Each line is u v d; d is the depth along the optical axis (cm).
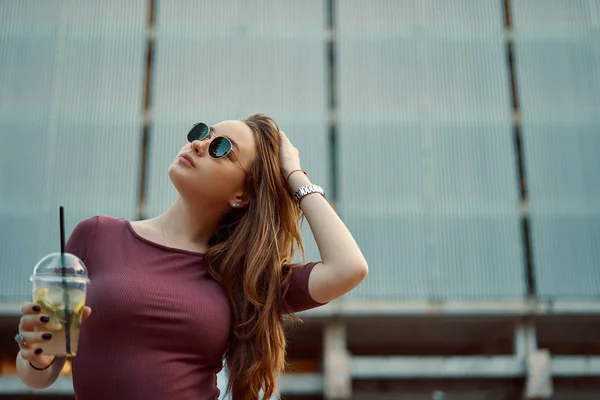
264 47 1581
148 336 151
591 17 1612
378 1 1611
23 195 1476
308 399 1525
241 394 165
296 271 171
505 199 1512
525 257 1490
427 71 1580
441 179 1520
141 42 1571
